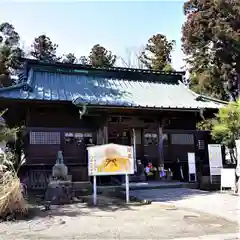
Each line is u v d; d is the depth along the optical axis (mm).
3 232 6621
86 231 6602
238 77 25719
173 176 17594
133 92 18719
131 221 7590
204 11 24359
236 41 22703
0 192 8141
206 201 10273
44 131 15953
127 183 11172
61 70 19109
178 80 21625
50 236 6227
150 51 39062
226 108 15930
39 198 12016
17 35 33000
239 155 12852
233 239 5734
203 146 18469
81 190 13406
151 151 18078
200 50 27688
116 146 11203
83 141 16531
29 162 15281
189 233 6223
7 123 17234
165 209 9188
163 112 16969
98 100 15969
